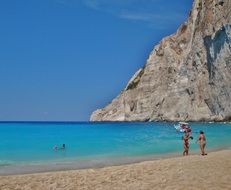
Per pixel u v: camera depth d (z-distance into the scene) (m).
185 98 129.12
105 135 61.72
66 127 98.25
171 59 141.50
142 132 70.56
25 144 44.56
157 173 18.92
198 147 38.84
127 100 149.75
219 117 118.69
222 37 114.50
